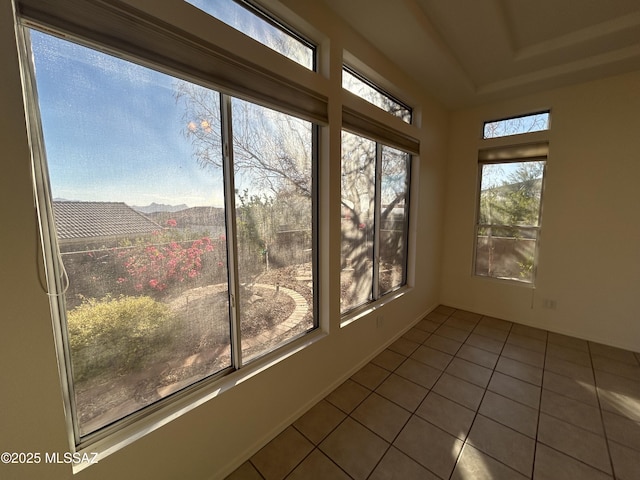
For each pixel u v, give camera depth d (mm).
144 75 1118
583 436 1704
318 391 2018
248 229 1540
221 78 1280
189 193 1286
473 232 3619
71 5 894
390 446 1646
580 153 2840
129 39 1007
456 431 1752
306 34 1746
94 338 1063
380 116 2377
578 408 1943
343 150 2154
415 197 3113
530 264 3279
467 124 3521
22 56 875
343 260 2271
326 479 1450
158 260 1209
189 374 1356
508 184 3342
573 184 2904
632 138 2594
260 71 1443
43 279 909
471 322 3400
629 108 2584
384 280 2836
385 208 2736
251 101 1426
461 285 3789
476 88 3035
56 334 982
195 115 1283
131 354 1163
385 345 2783
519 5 1931
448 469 1499
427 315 3609
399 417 1871
